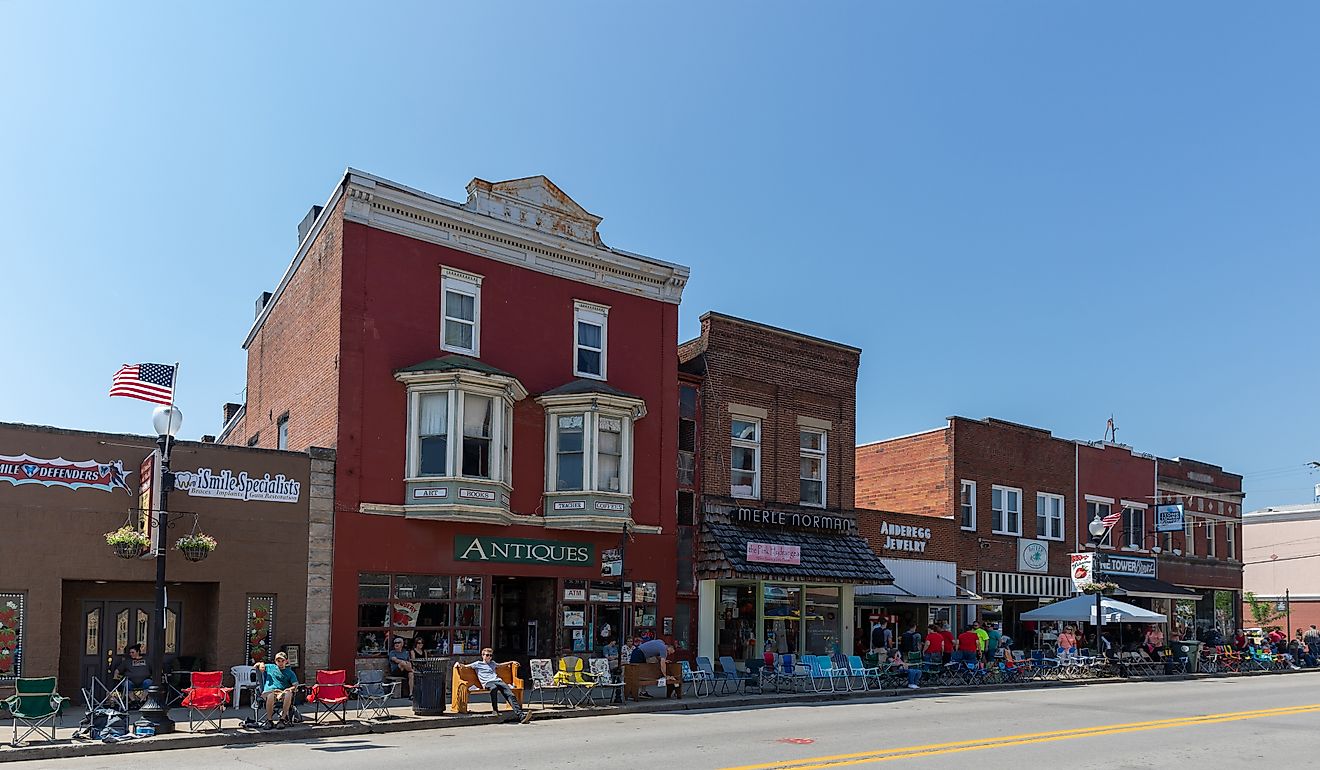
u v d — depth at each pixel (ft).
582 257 86.22
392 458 74.28
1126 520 136.36
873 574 98.48
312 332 79.15
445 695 67.15
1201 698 83.15
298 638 68.64
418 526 74.69
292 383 84.12
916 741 53.72
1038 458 125.90
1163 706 75.56
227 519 66.74
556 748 50.11
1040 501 125.70
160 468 59.06
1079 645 123.24
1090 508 131.44
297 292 84.64
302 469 70.13
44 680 49.90
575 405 82.07
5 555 59.77
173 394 62.80
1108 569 130.72
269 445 91.40
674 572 88.22
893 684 88.28
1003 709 71.82
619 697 72.08
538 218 83.92
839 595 100.42
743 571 88.22
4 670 58.95
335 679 59.36
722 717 65.62
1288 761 49.26
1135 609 107.14
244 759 46.34
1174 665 113.91
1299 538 198.18
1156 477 141.79
